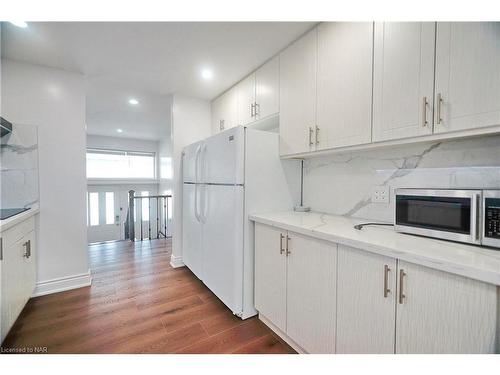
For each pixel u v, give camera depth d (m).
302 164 2.23
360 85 1.42
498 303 0.75
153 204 6.59
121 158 6.28
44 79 2.32
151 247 3.99
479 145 1.22
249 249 1.93
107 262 3.26
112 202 6.13
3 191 2.19
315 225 1.49
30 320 1.89
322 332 1.33
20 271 1.82
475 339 0.80
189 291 2.42
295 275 1.51
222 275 2.06
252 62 2.25
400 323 0.99
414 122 1.19
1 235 1.48
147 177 6.62
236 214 1.88
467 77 1.02
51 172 2.37
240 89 2.64
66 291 2.40
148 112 3.93
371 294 1.09
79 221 2.50
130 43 1.94
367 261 1.11
